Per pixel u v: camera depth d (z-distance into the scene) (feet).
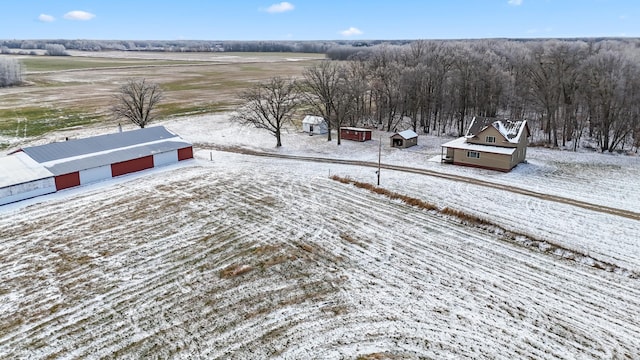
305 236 113.39
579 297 87.76
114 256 102.63
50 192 143.33
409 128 262.47
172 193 144.05
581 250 105.29
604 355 71.97
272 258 102.06
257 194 143.74
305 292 88.89
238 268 97.45
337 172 168.45
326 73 255.91
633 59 303.27
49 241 109.81
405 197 138.92
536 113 270.26
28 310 83.05
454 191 145.18
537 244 109.40
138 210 129.70
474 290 89.92
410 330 77.82
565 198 138.10
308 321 80.07
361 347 73.61
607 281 93.40
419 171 169.17
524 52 415.23
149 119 244.22
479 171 167.94
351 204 135.64
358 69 305.94
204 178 160.25
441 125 269.44
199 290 89.40
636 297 87.71
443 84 259.60
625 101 214.07
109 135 178.50
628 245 107.24
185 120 270.05
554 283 92.63
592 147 210.18
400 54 366.43
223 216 125.59
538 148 209.26
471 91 258.37
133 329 77.92
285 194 143.95
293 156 194.90
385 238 112.68
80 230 115.96
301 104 311.06
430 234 115.34
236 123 259.60
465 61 269.03
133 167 165.99
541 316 81.87
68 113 282.36
